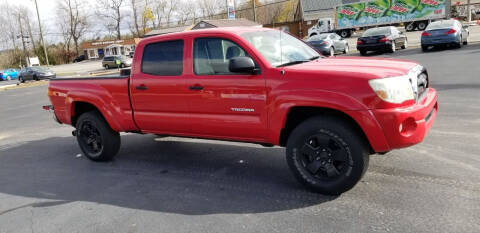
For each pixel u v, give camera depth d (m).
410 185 4.13
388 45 20.83
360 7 40.12
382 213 3.58
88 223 3.92
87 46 83.94
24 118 11.99
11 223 4.10
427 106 3.92
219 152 6.04
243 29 4.79
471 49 17.77
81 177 5.43
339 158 3.89
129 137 7.66
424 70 4.36
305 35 56.00
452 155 4.91
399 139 3.63
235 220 3.71
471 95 8.30
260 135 4.32
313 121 3.96
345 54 24.92
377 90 3.57
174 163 5.70
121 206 4.28
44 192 4.94
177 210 4.05
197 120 4.75
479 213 3.42
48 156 6.83
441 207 3.58
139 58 5.23
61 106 6.28
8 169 6.21
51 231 3.83
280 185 4.49
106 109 5.61
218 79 4.46
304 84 3.88
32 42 81.88
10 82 39.31
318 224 3.49
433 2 36.41
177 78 4.81
